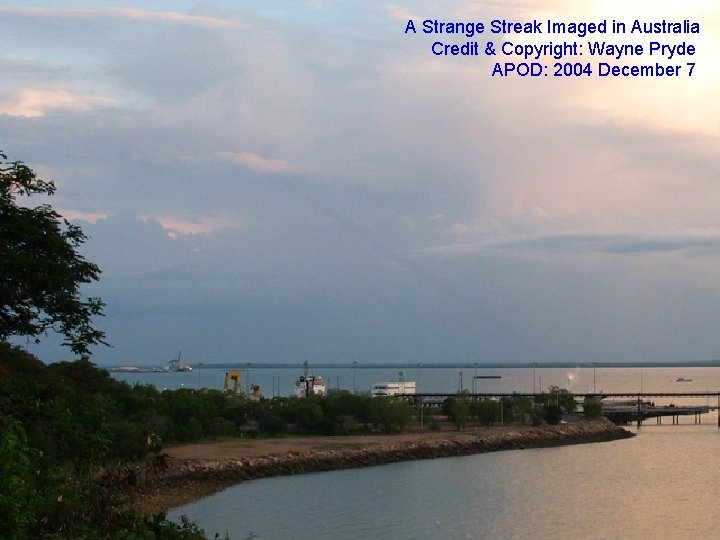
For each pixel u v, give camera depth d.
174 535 36.97
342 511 102.00
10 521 25.41
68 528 30.30
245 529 90.81
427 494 115.88
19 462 27.41
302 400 192.25
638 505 107.31
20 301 40.00
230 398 194.88
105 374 167.75
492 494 115.88
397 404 190.12
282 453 146.12
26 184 41.12
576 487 122.69
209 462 132.38
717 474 137.25
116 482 35.50
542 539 87.25
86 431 36.34
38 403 35.75
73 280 40.47
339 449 154.25
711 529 92.62
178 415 167.12
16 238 40.06
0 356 45.06
